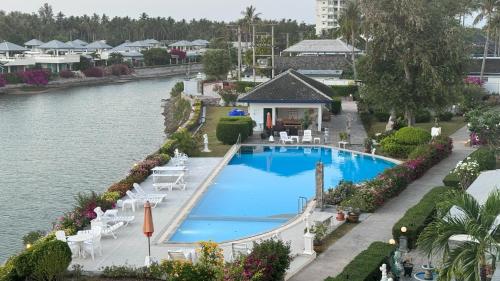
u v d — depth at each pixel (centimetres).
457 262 1625
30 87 13862
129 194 3488
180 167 4175
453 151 4972
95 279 2381
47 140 7312
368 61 5722
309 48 11862
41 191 4894
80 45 18562
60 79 14925
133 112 9938
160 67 18900
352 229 3019
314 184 4238
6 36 18775
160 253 2717
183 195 3778
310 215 3106
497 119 4994
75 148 6775
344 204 3266
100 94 12925
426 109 6084
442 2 5784
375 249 2442
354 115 7150
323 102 6000
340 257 2630
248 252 2427
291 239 2891
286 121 6075
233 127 5528
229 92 8744
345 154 5225
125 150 6644
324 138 5675
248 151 5466
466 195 1764
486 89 8669
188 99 8756
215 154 5175
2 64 14300
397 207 3403
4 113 9862
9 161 6100
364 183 3678
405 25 5491
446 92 5503
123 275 2391
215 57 12669
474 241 1670
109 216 3120
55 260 2248
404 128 5028
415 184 3925
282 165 4872
